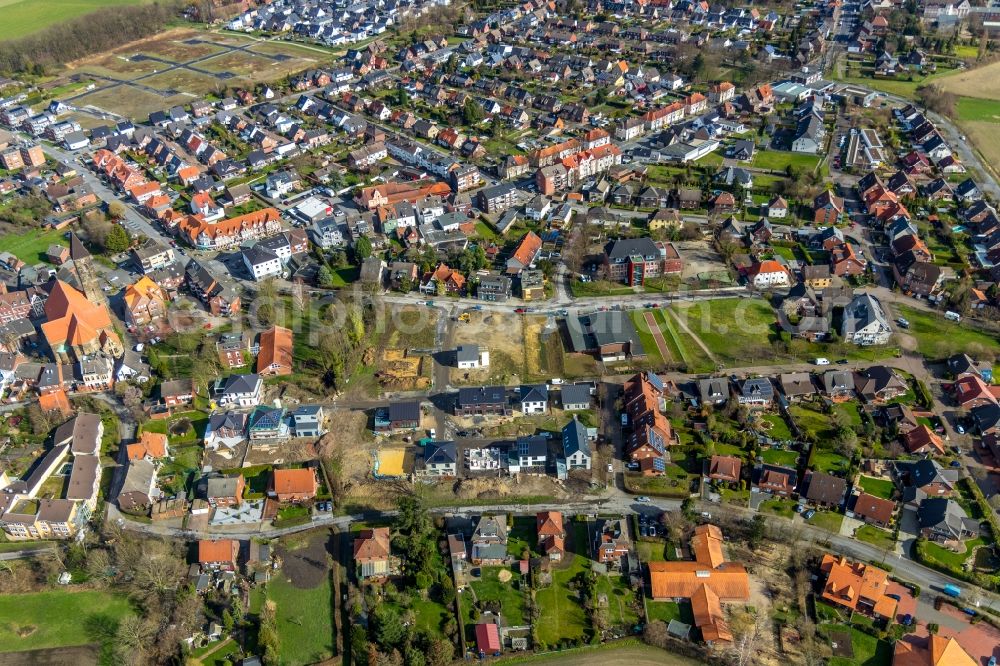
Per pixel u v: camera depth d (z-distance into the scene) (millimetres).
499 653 114375
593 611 119688
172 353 179375
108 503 142000
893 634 114625
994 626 115688
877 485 140625
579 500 140125
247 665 112125
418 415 155125
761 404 159500
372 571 124812
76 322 176375
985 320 182750
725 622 117000
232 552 127938
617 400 161000
